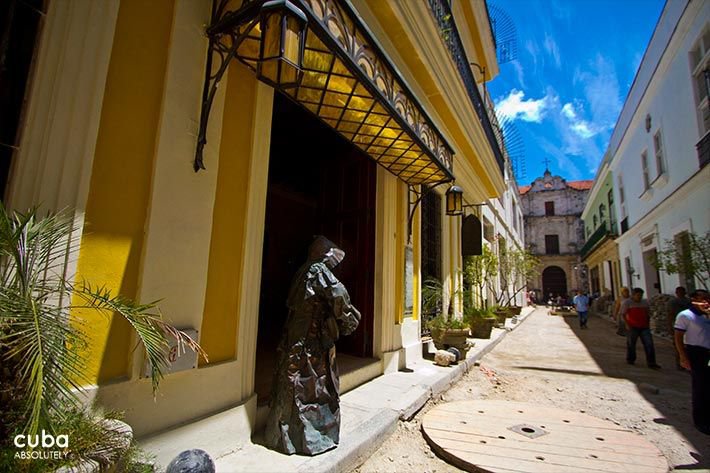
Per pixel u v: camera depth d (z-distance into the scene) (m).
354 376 4.18
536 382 5.59
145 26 2.11
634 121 14.12
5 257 1.38
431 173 5.02
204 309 2.37
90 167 1.81
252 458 2.38
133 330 1.98
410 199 6.06
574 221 36.41
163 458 2.01
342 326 2.78
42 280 1.48
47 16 1.76
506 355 7.93
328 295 2.67
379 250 5.01
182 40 2.26
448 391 4.75
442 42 5.70
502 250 14.68
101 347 1.84
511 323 13.38
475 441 3.08
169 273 2.12
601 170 20.75
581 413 3.82
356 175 5.46
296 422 2.51
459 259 8.85
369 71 2.82
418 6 4.94
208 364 2.38
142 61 2.08
